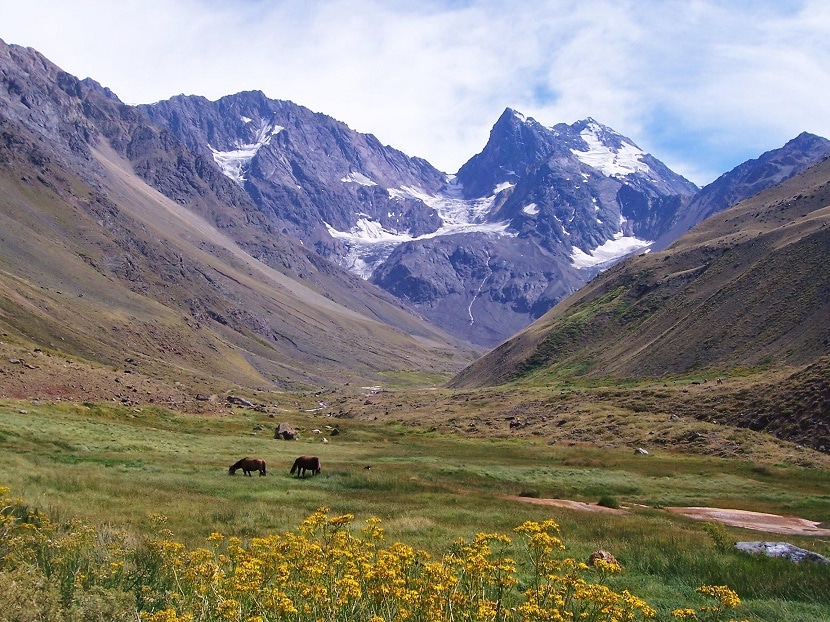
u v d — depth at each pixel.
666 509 35.75
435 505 27.75
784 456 54.31
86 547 10.73
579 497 38.47
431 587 7.09
